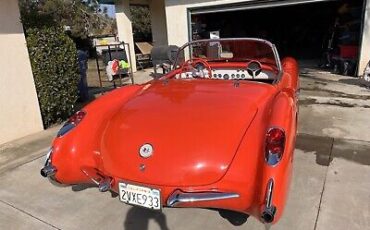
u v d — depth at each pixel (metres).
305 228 2.21
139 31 19.09
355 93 5.91
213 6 8.20
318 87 6.54
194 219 2.40
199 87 2.56
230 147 1.92
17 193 2.92
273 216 1.75
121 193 2.04
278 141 1.83
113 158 2.08
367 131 3.94
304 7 12.27
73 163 2.35
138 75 9.88
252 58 3.52
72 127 2.44
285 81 2.97
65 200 2.76
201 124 2.02
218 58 3.64
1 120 4.13
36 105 4.51
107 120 2.45
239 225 2.29
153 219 2.43
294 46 12.83
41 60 4.51
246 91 2.42
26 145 4.09
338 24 8.72
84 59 6.30
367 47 7.04
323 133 3.95
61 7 17.50
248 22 11.55
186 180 1.89
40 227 2.41
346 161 3.17
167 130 2.03
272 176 1.79
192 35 8.83
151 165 1.94
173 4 8.73
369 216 2.31
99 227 2.38
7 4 4.05
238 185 1.87
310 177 2.88
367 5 6.81
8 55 4.12
